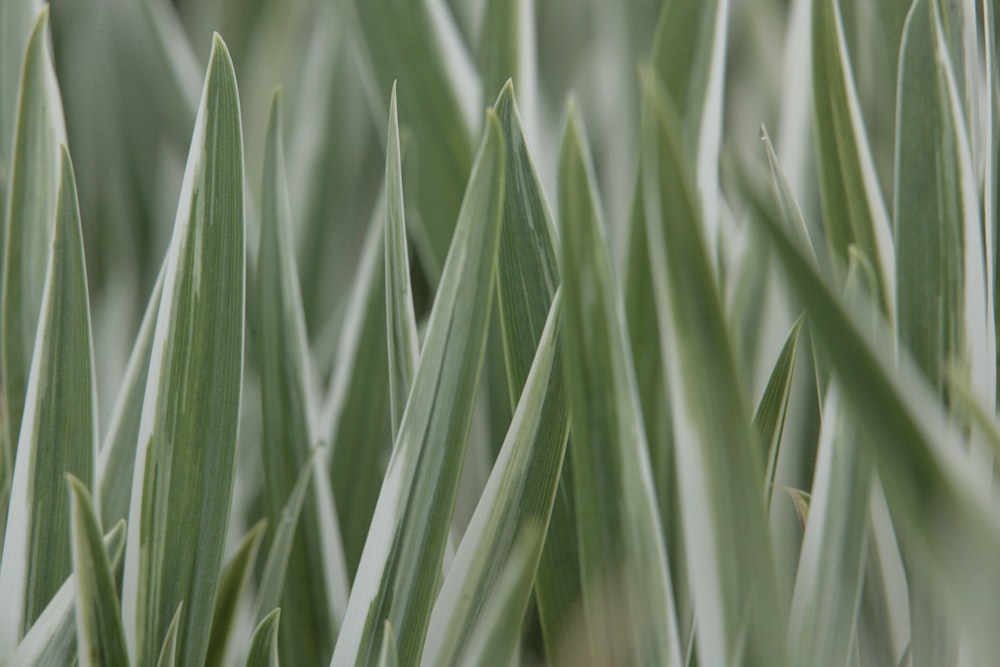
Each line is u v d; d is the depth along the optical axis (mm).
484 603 1132
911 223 1156
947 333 1152
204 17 1455
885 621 1181
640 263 1198
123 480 1197
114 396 1290
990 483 1120
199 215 1124
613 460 1101
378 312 1266
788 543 1206
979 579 1026
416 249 1280
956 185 1157
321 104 1389
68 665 1128
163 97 1360
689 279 1036
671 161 1030
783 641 1053
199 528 1134
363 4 1299
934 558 1031
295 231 1344
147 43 1366
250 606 1235
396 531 1129
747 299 1243
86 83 1374
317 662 1202
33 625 1136
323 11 1386
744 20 1441
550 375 1122
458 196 1266
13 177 1194
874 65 1319
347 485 1256
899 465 1033
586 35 1459
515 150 1146
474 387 1118
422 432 1125
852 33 1321
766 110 1354
